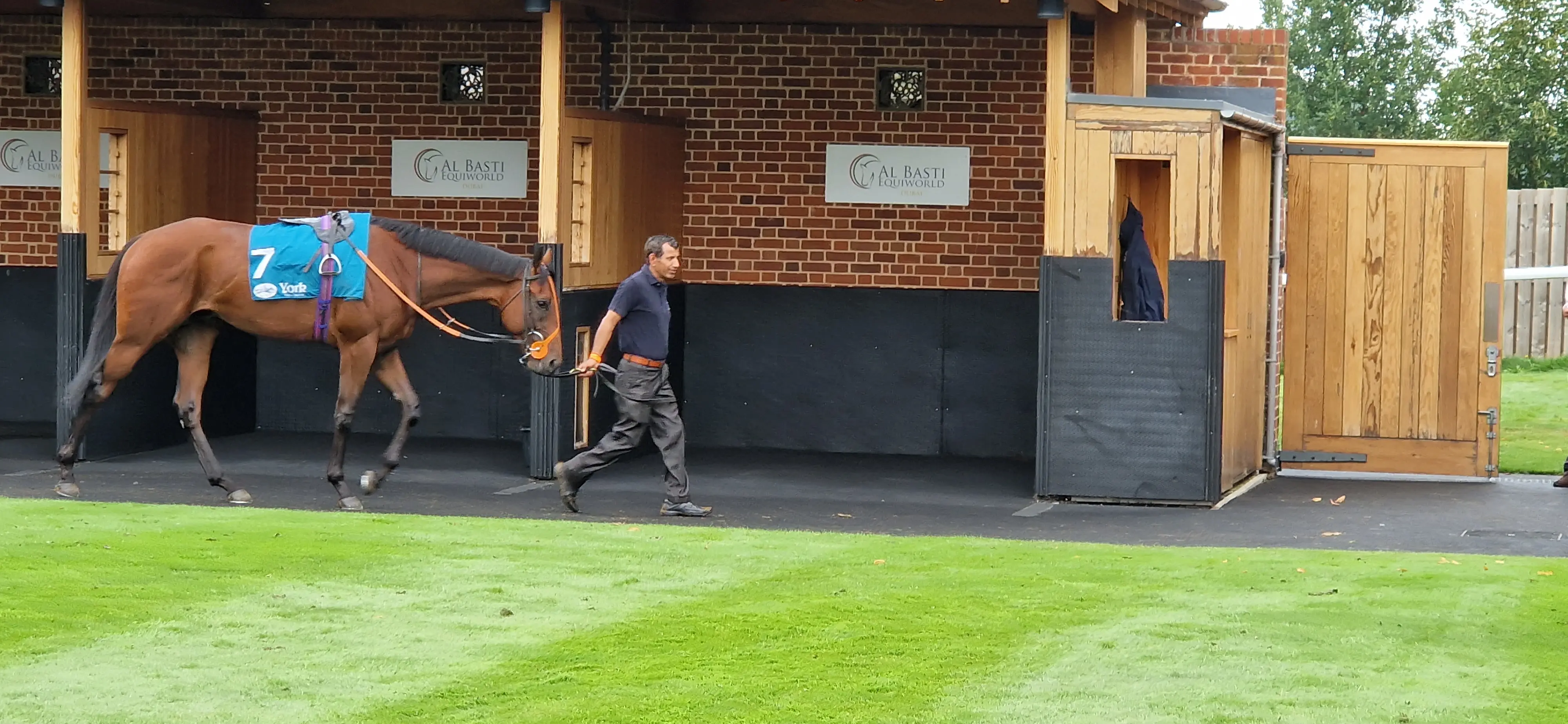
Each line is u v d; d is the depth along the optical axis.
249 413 16.12
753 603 8.63
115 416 14.25
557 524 11.13
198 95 16.14
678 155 15.48
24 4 15.55
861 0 14.33
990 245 15.22
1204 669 7.38
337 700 6.87
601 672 7.32
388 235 11.99
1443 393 14.05
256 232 12.00
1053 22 12.36
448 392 15.90
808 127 15.42
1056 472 12.66
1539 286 22.77
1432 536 11.20
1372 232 14.09
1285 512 12.25
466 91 15.88
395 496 12.51
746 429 15.70
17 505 11.45
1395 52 34.25
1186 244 12.32
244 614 8.28
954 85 15.19
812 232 15.48
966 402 15.33
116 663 7.37
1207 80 14.68
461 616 8.30
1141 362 12.45
